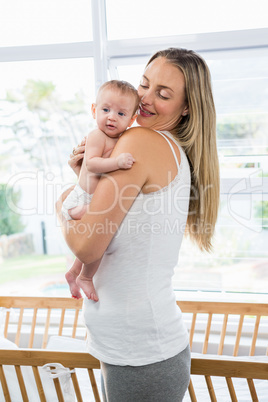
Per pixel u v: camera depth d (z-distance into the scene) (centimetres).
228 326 233
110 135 113
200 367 117
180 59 108
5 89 241
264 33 214
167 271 107
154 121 111
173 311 107
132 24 227
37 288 257
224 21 220
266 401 171
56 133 243
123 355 101
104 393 116
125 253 100
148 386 101
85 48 227
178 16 223
